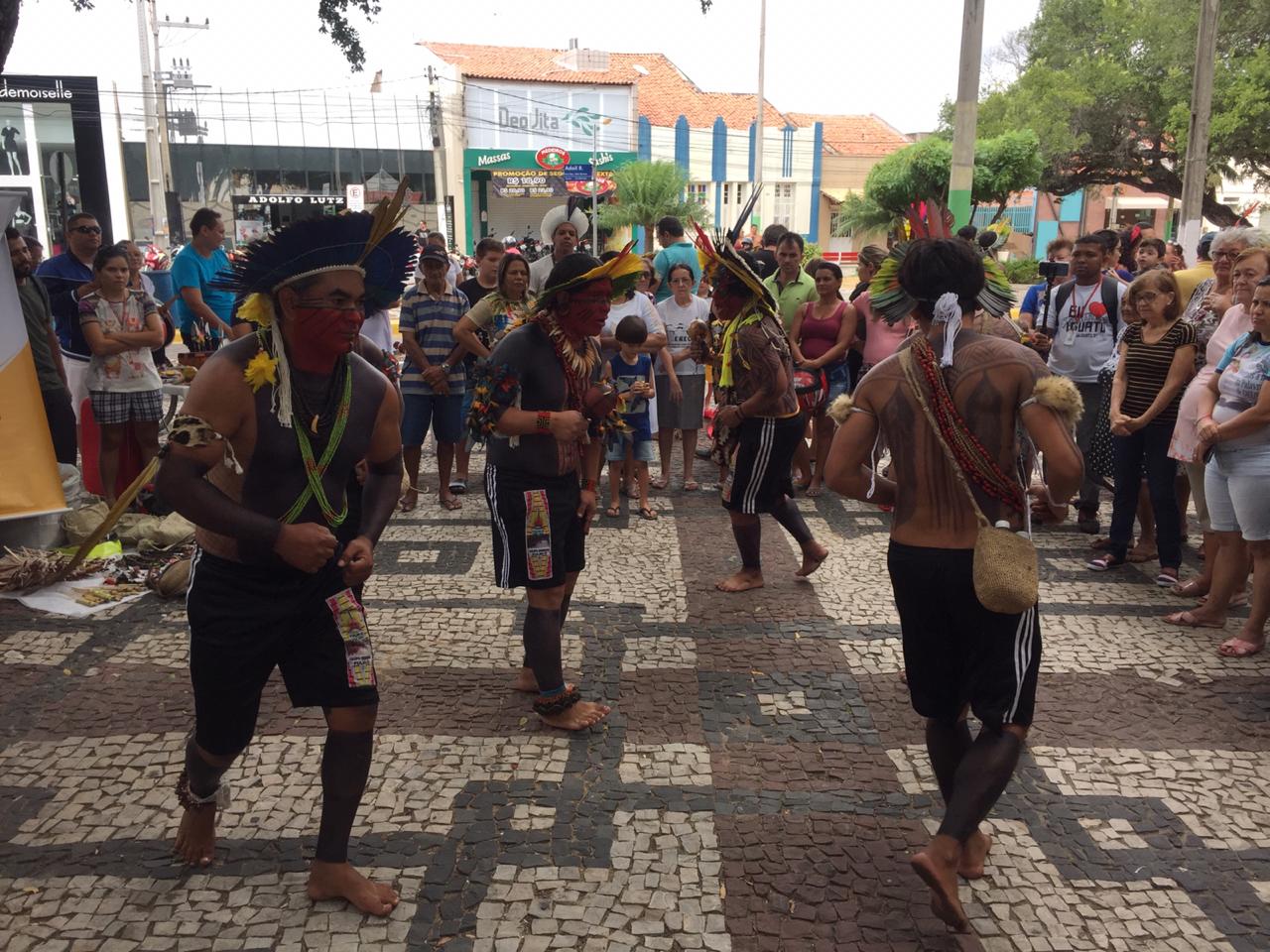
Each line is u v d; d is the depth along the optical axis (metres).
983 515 2.53
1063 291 6.27
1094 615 4.89
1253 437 4.18
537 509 3.55
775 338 4.75
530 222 36.12
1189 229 13.16
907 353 2.64
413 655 4.36
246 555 2.49
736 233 4.82
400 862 2.93
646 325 6.23
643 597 5.10
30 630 4.55
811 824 3.15
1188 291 6.18
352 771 2.67
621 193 28.98
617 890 2.83
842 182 40.56
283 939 2.62
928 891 2.84
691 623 4.77
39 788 3.30
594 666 4.29
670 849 3.01
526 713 3.86
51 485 5.41
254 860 2.94
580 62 37.38
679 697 4.01
